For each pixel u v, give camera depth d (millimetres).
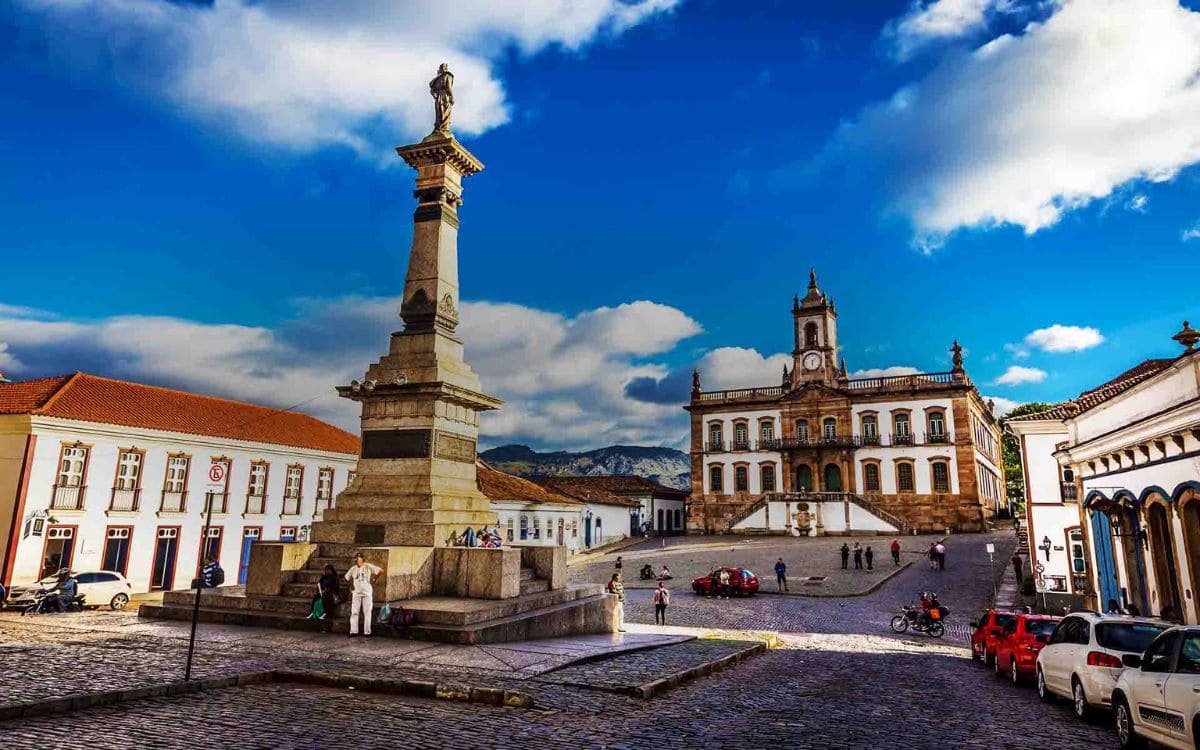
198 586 9750
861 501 61750
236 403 40719
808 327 71812
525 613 15414
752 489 70375
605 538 64375
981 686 13031
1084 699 9648
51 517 28406
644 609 28250
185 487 33656
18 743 6668
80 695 8164
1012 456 87688
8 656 10695
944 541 53125
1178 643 7590
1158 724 7445
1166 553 18016
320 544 16844
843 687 12180
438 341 18672
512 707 9133
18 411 28359
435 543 16391
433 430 17609
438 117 20281
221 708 8391
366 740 7289
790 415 70000
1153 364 25578
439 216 19547
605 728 8281
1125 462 19719
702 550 53562
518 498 48844
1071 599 27906
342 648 12453
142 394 35375
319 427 44688
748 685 11992
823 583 36594
